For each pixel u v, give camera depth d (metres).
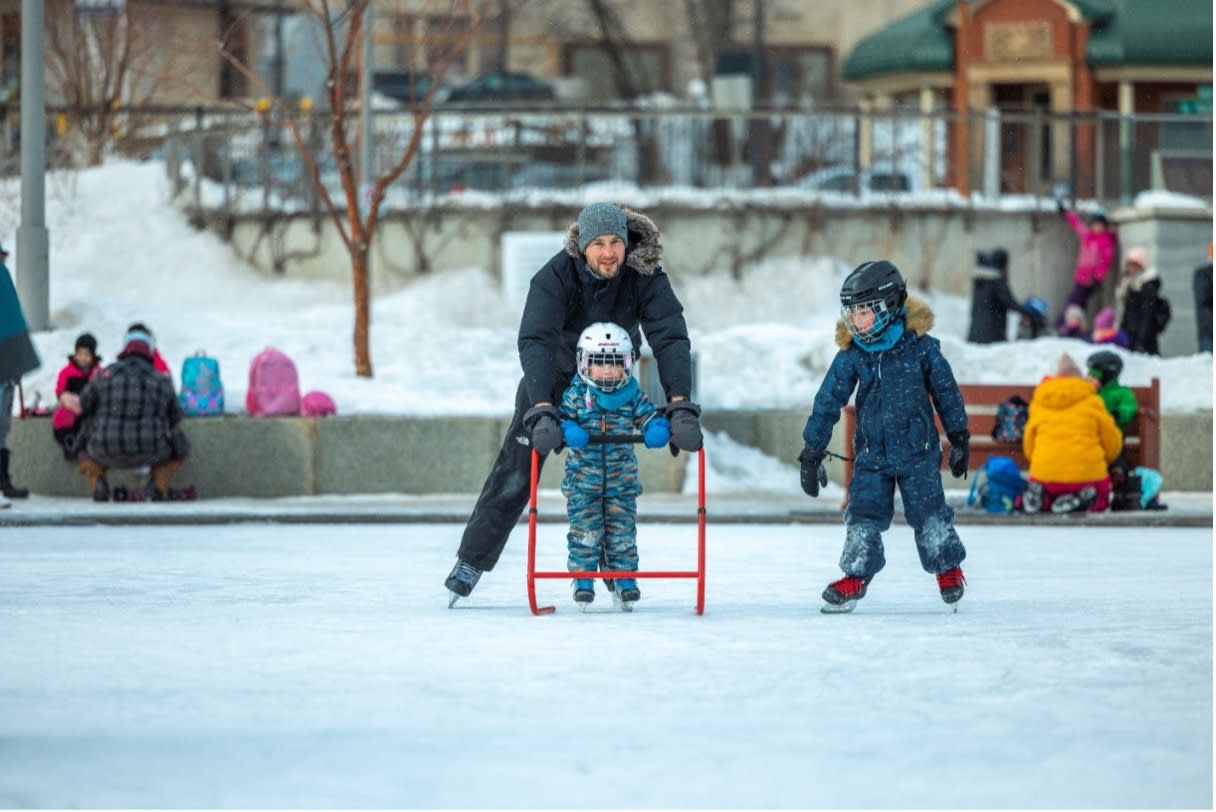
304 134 81.25
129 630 23.38
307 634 22.92
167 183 84.75
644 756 15.23
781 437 55.38
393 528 43.28
